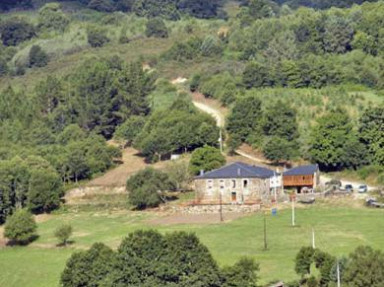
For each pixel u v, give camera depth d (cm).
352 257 18012
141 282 18688
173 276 18638
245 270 18588
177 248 18862
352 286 17175
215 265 18800
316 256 18588
